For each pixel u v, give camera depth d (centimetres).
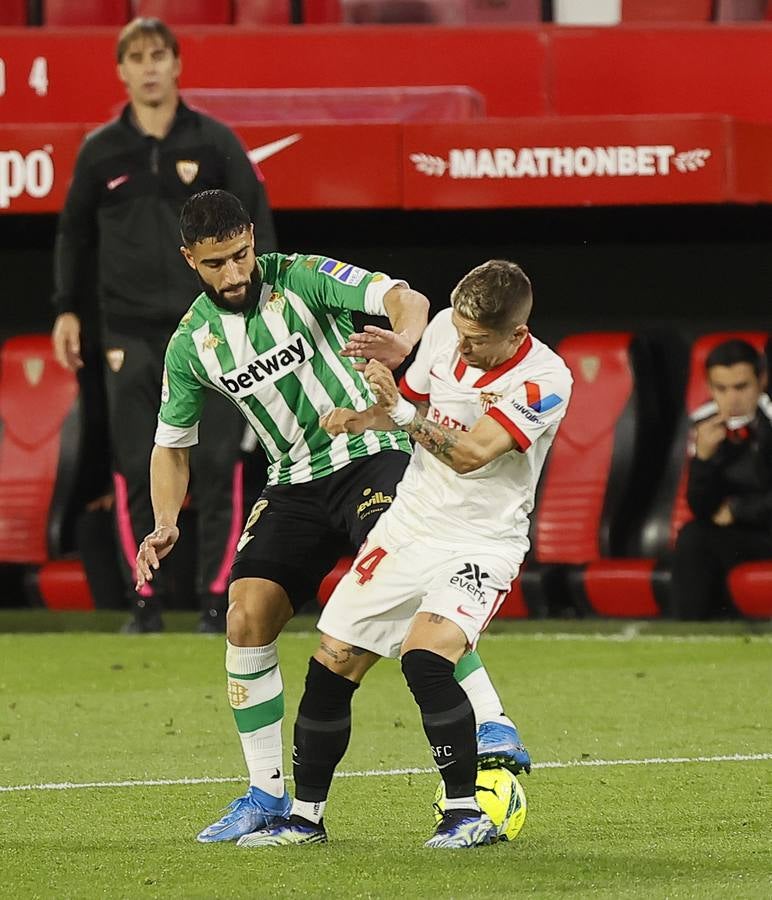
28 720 2273
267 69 3794
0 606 3678
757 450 3278
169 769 1934
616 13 4156
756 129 3306
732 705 2345
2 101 3812
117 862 1460
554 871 1398
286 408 1627
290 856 1471
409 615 1509
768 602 3216
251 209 2892
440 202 3312
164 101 2866
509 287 1477
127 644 2969
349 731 1529
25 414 3544
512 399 1473
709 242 3831
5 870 1433
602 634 3144
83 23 4016
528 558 3412
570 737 2109
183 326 1627
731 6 4038
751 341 3288
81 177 2897
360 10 3991
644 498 3541
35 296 3944
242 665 1588
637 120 3284
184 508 3488
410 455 1666
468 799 1504
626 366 3438
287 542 1623
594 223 3747
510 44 3788
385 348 1459
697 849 1494
